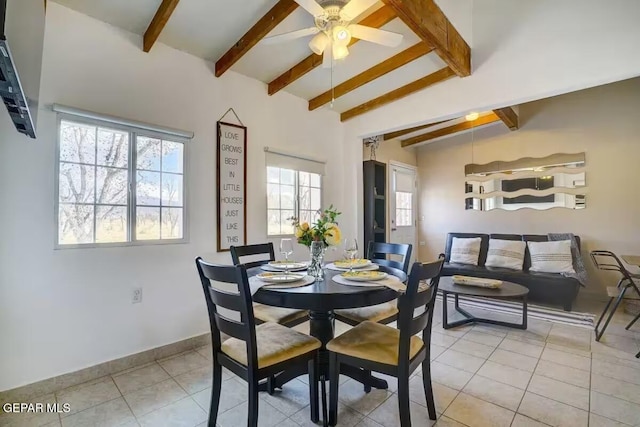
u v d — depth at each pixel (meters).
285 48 2.85
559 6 2.64
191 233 2.75
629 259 3.07
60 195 2.11
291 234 3.64
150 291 2.50
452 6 2.77
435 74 3.28
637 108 4.05
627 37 2.36
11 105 1.25
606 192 4.24
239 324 1.49
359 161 4.28
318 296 1.58
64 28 2.11
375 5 2.50
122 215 2.38
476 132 5.43
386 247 2.73
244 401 1.93
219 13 2.35
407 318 1.47
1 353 1.88
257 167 3.27
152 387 2.10
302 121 3.76
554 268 3.96
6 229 1.90
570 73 2.58
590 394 1.97
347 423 1.70
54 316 2.06
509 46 2.88
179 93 2.69
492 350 2.66
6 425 1.71
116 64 2.33
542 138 4.74
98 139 2.28
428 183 6.04
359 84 3.33
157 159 2.58
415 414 1.77
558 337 2.94
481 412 1.79
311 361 1.70
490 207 5.27
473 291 3.15
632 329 3.12
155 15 2.26
